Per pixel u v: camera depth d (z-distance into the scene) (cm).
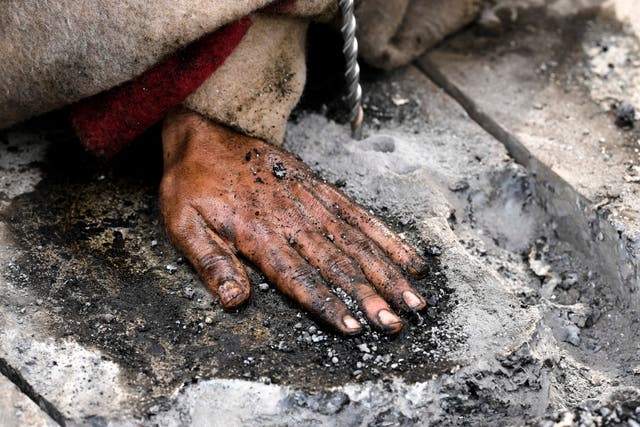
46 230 177
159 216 182
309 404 144
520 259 184
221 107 177
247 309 161
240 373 148
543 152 190
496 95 207
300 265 159
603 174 185
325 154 192
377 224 167
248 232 165
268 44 176
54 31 160
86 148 185
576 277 181
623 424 147
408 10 217
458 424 148
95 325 158
